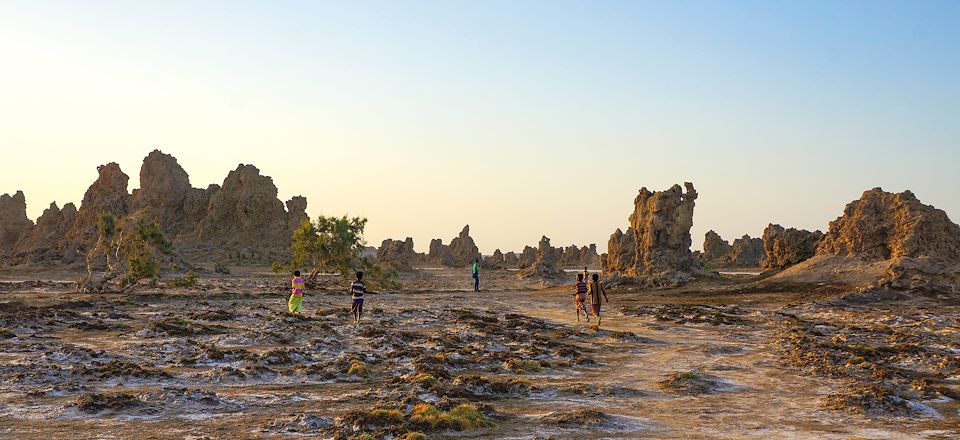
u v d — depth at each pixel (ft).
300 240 205.77
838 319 121.80
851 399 53.98
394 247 430.20
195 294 160.35
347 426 44.39
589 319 123.44
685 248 213.66
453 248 460.55
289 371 65.00
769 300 156.87
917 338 92.43
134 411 48.52
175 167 422.82
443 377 63.72
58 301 132.16
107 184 394.73
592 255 460.14
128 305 132.05
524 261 432.66
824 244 194.90
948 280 154.92
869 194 187.52
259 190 403.75
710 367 73.10
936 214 176.24
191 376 62.28
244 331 95.76
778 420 49.47
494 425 46.57
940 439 44.14
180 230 400.26
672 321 117.60
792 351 82.53
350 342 87.25
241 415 48.57
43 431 43.34
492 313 132.16
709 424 48.08
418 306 145.79
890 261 168.96
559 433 44.88
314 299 163.12
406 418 46.73
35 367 63.72
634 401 55.77
